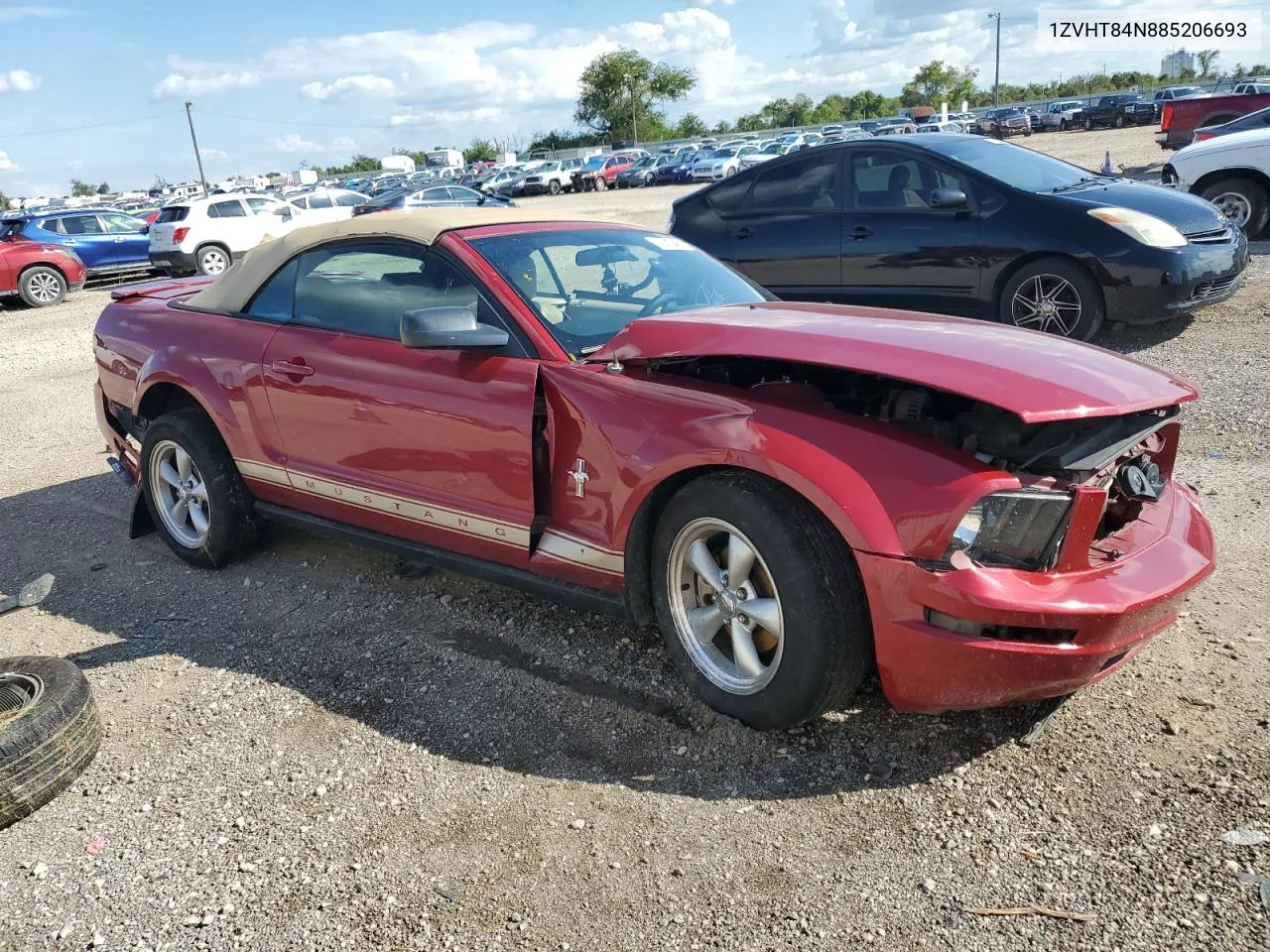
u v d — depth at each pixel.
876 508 2.52
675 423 2.91
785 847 2.47
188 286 5.25
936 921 2.20
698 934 2.22
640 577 3.13
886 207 7.44
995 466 2.60
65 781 2.89
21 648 3.89
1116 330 7.67
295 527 4.19
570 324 3.40
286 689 3.41
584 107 100.69
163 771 2.99
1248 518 4.14
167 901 2.43
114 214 21.45
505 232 3.71
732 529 2.78
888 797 2.62
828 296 7.80
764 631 2.90
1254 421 5.27
